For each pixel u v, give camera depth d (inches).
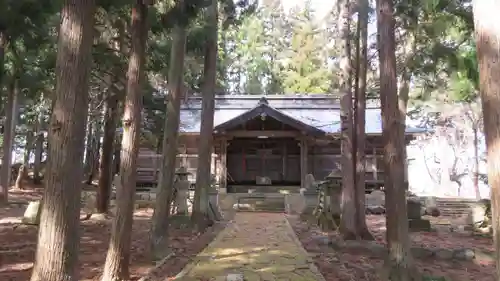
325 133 789.9
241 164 921.5
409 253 203.6
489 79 113.1
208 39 430.3
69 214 129.8
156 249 251.6
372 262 247.6
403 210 205.9
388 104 214.5
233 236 353.1
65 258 127.2
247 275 208.7
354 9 360.8
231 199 610.9
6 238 309.1
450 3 351.6
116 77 411.5
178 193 450.9
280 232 381.4
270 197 741.3
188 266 229.9
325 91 1285.7
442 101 733.9
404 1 370.6
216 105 976.9
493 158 110.6
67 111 133.0
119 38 397.1
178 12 240.5
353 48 392.8
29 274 202.4
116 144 706.8
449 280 206.2
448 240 346.9
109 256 190.9
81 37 137.7
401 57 464.1
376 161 787.4
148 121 617.0
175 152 277.1
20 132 951.0
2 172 580.1
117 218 193.8
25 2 269.1
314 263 239.3
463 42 386.0
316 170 848.3
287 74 1412.4
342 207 329.1
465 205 676.1
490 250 287.0
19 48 414.3
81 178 136.0
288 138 896.3
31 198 695.7
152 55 435.8
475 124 919.0
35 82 466.3
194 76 619.2
